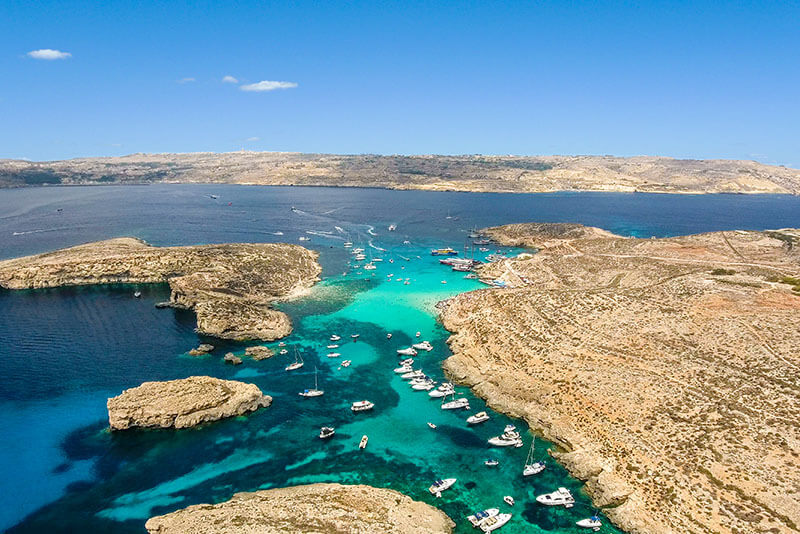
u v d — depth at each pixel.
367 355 123.75
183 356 121.88
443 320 144.62
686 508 67.69
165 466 82.00
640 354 99.75
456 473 80.44
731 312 106.50
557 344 108.44
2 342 129.25
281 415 97.25
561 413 91.00
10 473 80.00
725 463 72.56
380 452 86.00
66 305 158.88
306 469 81.38
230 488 76.88
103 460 83.38
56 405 99.31
